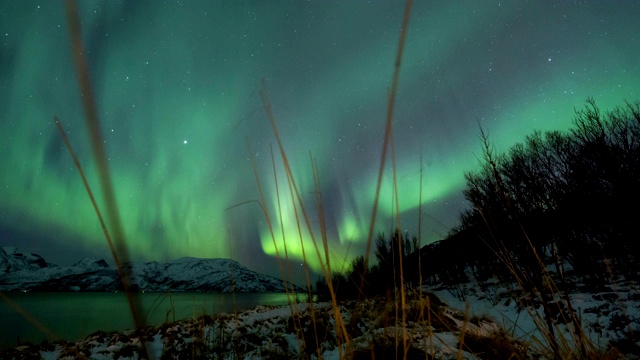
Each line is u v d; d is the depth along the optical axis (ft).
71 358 16.49
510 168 31.24
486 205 5.13
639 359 5.34
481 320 10.39
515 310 15.94
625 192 24.91
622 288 22.71
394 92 1.72
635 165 25.25
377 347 3.52
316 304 17.80
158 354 12.62
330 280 2.40
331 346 12.70
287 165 2.36
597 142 27.73
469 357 5.64
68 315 69.67
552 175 29.55
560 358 4.19
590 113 29.66
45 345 22.85
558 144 31.63
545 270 4.57
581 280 27.35
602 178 26.99
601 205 26.25
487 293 23.45
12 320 62.18
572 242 26.76
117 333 26.66
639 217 23.99
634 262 24.00
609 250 25.80
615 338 11.14
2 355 21.31
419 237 2.82
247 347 16.16
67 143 1.06
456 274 30.86
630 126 27.40
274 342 17.30
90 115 1.00
